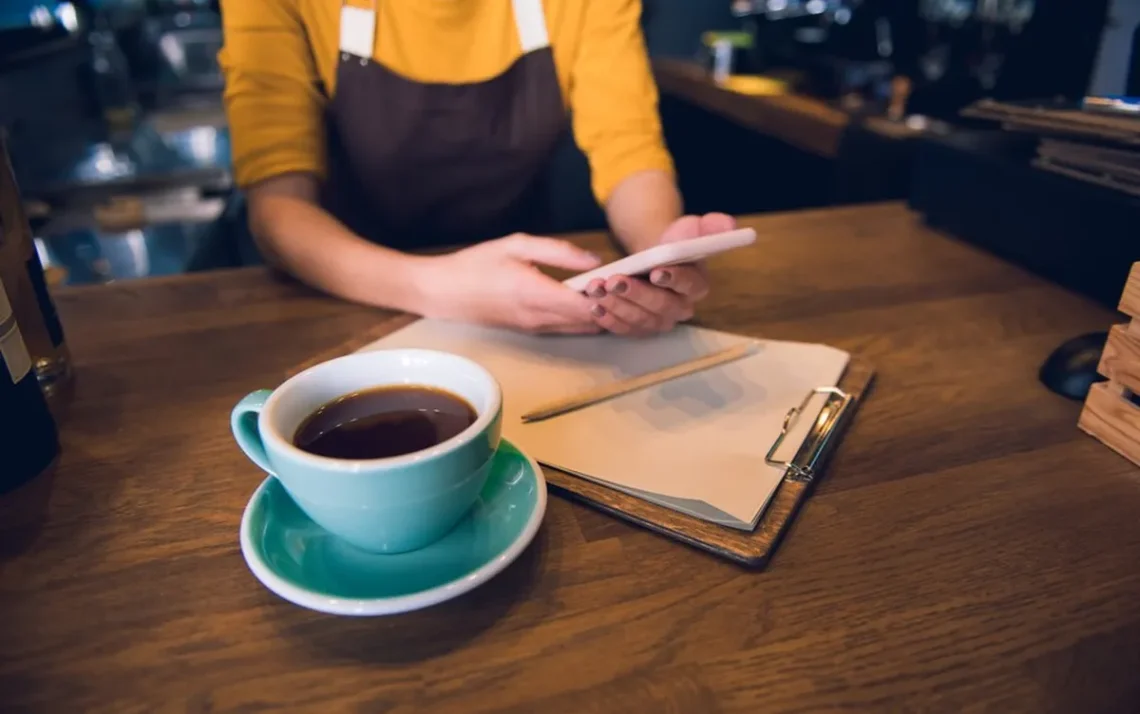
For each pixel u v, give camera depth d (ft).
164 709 1.10
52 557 1.38
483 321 2.15
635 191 2.83
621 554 1.39
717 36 8.73
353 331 2.22
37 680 1.14
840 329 2.26
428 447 1.29
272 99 2.72
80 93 7.39
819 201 6.35
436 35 3.03
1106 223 2.31
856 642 1.21
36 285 1.88
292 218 2.52
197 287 2.52
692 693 1.13
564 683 1.15
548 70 3.22
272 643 1.21
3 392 1.52
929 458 1.67
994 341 2.19
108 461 1.66
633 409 1.79
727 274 2.64
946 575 1.35
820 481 1.59
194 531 1.45
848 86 6.93
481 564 1.27
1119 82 3.82
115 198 5.82
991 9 5.63
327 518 1.22
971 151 2.81
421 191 3.48
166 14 9.09
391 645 1.20
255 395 1.34
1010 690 1.13
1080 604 1.29
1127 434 1.66
